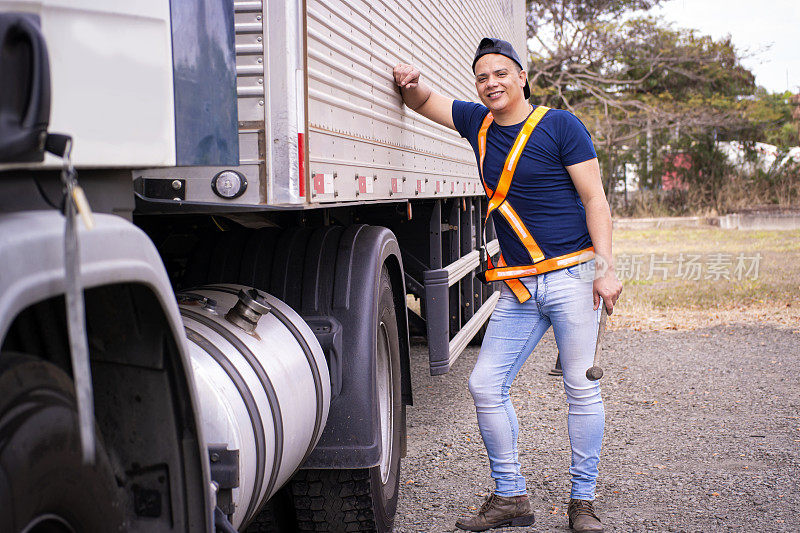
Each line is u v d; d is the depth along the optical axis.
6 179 1.36
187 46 1.81
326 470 3.21
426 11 4.69
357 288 3.23
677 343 8.71
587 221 3.60
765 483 4.40
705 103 29.17
